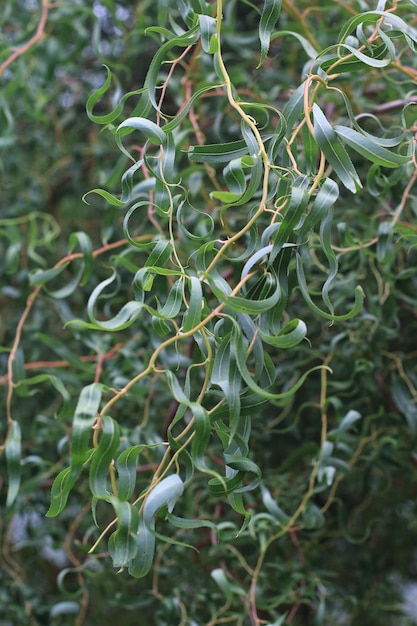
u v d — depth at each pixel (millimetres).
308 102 958
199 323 904
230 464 936
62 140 2262
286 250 934
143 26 1855
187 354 1681
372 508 2119
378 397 1729
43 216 1843
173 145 998
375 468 1890
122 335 1955
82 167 2365
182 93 1595
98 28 1729
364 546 2098
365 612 2012
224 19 1777
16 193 2359
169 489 889
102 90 1043
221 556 1678
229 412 913
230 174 942
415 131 1276
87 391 901
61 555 2090
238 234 917
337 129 944
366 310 1676
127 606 1665
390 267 1581
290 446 2027
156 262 979
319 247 1435
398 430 1803
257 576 1553
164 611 1620
